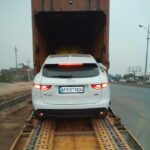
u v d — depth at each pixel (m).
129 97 15.05
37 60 6.21
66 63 4.74
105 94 4.61
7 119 7.07
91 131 4.83
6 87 28.22
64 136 4.72
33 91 4.65
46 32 7.65
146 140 5.37
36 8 6.12
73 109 4.48
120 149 3.83
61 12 6.30
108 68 6.27
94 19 7.12
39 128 4.97
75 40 8.25
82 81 4.53
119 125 5.20
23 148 4.20
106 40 6.21
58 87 4.52
